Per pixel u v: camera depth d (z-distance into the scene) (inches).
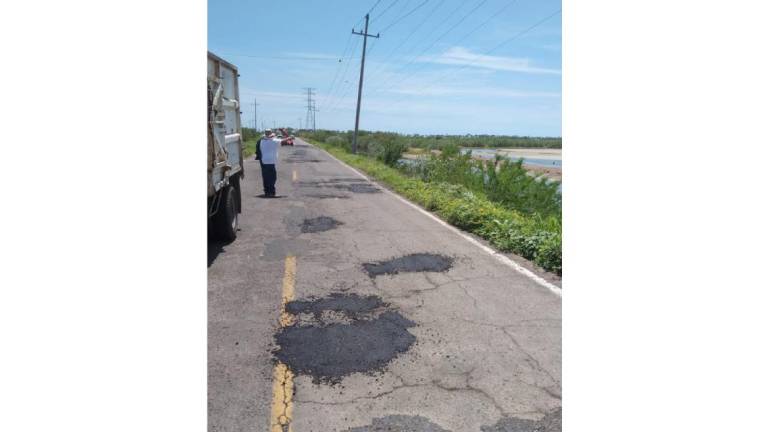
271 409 117.9
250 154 1316.4
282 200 480.1
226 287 206.8
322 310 182.9
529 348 152.6
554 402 122.9
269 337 158.1
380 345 153.6
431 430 111.3
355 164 1066.1
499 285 216.8
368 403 121.5
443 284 217.2
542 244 261.0
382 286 213.0
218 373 134.1
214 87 254.7
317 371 136.6
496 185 589.9
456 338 159.8
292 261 250.4
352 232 329.4
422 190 545.3
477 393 126.8
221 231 285.7
